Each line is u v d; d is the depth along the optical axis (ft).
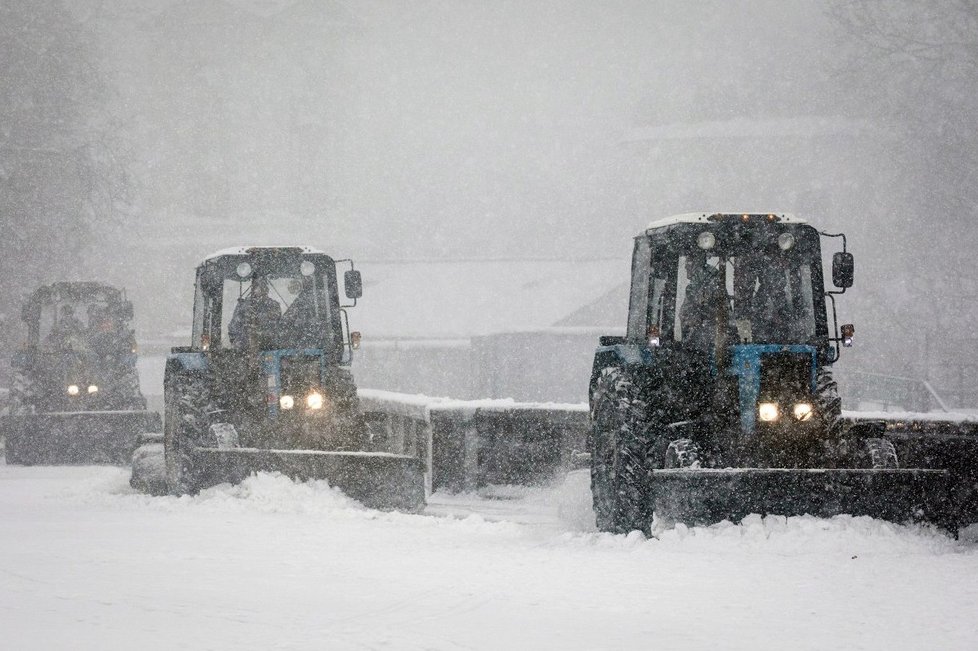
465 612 65.46
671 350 100.68
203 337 135.95
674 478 92.12
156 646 55.98
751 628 61.05
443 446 137.08
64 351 221.05
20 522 112.78
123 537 99.55
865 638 58.75
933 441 111.75
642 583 74.49
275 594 71.00
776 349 98.22
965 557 84.33
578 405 131.85
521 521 115.14
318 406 132.05
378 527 106.83
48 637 57.98
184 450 129.08
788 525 89.81
